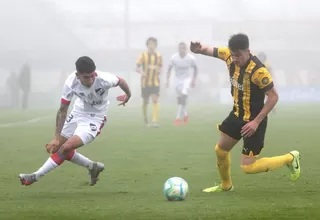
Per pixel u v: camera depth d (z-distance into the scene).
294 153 17.77
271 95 16.31
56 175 21.23
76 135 17.77
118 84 18.08
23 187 18.67
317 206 14.51
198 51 17.36
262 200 15.64
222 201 15.58
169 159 25.94
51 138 37.22
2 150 30.17
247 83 16.48
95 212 14.08
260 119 16.28
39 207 14.89
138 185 18.98
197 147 30.94
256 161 17.22
